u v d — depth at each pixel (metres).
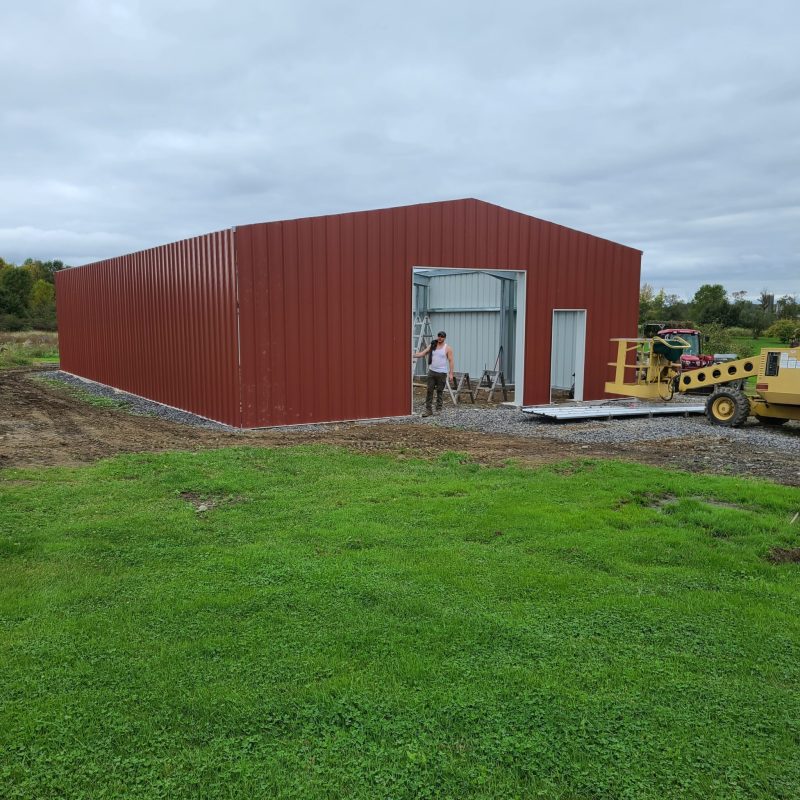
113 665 3.32
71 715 2.92
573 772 2.63
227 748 2.73
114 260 17.11
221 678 3.22
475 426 11.60
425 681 3.21
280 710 2.97
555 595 4.20
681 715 2.99
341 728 2.88
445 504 6.21
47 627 3.71
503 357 17.39
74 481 6.92
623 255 15.84
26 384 19.42
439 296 19.86
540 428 11.42
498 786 2.56
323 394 11.97
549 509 6.05
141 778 2.57
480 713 2.98
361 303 12.23
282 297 11.39
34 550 4.89
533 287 14.33
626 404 14.95
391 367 12.69
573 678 3.26
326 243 11.75
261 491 6.67
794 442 10.19
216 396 12.02
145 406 14.76
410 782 2.57
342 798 2.48
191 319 12.83
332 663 3.35
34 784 2.53
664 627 3.80
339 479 7.19
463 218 13.26
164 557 4.82
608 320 15.76
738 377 11.91
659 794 2.53
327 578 4.39
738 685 3.23
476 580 4.39
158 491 6.54
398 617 3.87
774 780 2.60
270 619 3.83
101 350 19.05
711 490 6.73
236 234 10.84
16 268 59.28
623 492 6.66
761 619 3.91
